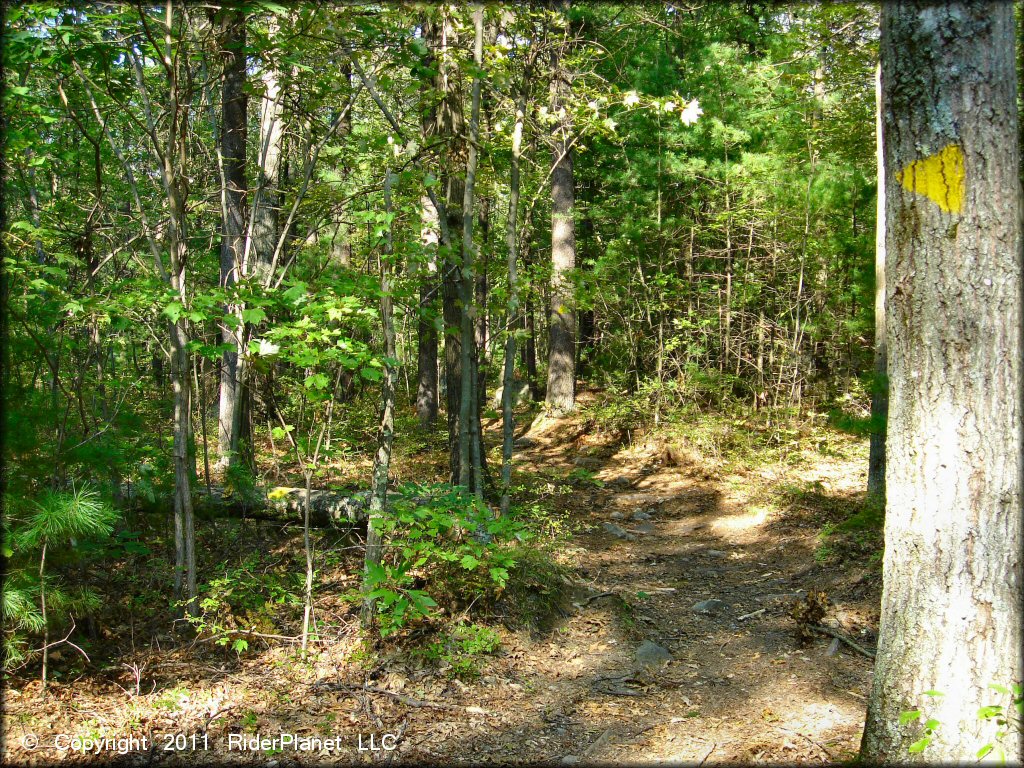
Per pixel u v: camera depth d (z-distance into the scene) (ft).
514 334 20.74
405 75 19.74
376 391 48.75
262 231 24.17
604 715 13.60
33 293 14.07
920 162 9.09
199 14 15.33
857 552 22.06
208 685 13.37
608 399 46.83
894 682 9.62
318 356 13.42
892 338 9.63
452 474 22.98
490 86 20.84
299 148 22.09
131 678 13.30
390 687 13.92
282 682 13.74
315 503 20.03
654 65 40.93
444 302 22.63
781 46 33.76
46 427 14.16
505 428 21.21
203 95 18.35
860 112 32.42
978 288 8.84
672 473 37.93
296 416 23.08
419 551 16.30
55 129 17.06
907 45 9.11
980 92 8.80
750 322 47.47
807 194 39.11
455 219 20.68
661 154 42.29
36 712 11.69
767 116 40.70
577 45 24.68
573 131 22.52
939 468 9.11
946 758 9.07
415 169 18.33
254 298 13.30
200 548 18.78
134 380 19.84
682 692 14.57
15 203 16.97
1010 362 8.87
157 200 20.57
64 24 13.35
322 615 16.57
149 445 18.70
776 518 29.43
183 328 14.51
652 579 23.45
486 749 12.20
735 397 45.62
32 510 12.62
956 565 9.04
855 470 35.78
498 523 15.30
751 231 42.80
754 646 16.89
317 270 17.25
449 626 15.96
